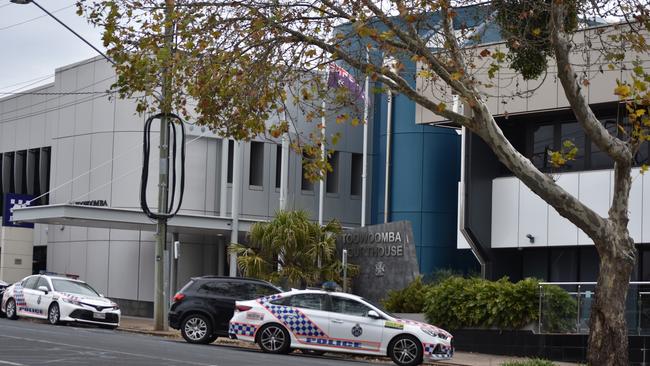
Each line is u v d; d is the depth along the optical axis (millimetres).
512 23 17500
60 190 46281
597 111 31562
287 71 16953
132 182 43312
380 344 24562
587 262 32906
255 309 25516
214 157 44188
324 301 25203
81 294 33344
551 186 16516
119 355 20609
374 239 35594
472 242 34156
